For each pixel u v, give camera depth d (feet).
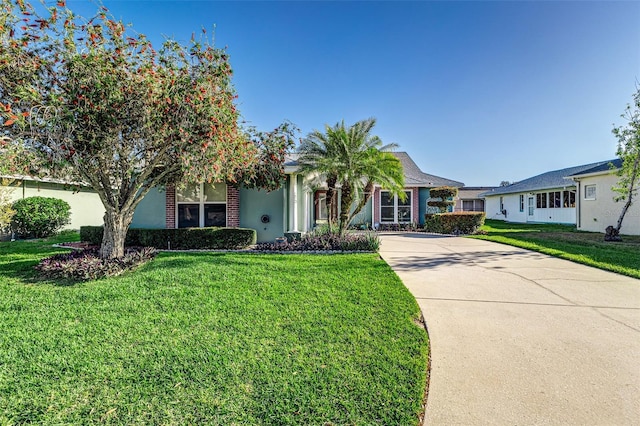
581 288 19.20
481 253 32.12
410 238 46.32
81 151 19.38
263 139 33.32
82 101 18.57
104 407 8.36
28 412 8.14
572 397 8.75
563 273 23.07
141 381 9.45
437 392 9.07
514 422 7.84
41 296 17.03
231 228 35.12
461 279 21.49
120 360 10.58
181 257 27.55
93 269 20.81
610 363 10.51
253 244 35.81
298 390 9.02
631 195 39.78
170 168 24.25
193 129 20.83
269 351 11.19
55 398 8.68
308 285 19.03
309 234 38.11
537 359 10.83
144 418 7.97
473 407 8.41
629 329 13.19
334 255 30.48
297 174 38.37
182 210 38.06
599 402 8.53
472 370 10.19
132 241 35.29
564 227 64.03
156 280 19.65
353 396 8.80
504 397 8.81
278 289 18.20
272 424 7.76
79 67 18.15
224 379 9.53
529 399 8.71
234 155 24.85
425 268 24.95
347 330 12.93
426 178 68.64
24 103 17.48
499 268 24.89
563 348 11.59
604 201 51.42
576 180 57.26
